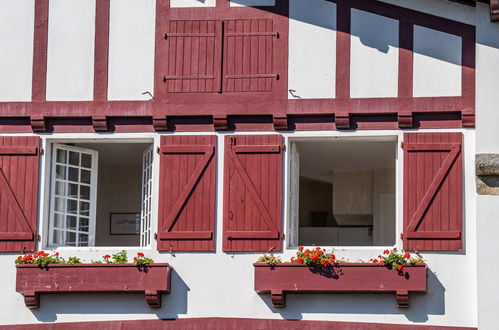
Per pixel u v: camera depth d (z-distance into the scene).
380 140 14.98
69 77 15.24
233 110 14.95
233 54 15.09
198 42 15.18
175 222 14.81
